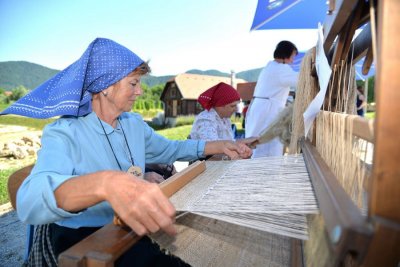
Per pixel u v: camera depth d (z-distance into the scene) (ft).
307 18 12.98
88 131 3.82
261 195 2.43
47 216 2.31
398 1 1.11
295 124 4.87
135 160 4.34
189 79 93.66
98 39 3.82
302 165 3.26
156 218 1.98
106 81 3.76
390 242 1.08
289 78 9.68
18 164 19.81
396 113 1.11
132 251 3.27
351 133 1.96
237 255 2.69
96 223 3.56
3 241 8.69
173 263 3.26
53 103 3.67
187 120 82.17
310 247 2.00
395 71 1.10
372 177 1.17
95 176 2.19
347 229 1.11
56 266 3.34
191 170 3.26
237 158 5.11
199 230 2.73
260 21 12.05
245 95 80.28
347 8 2.39
